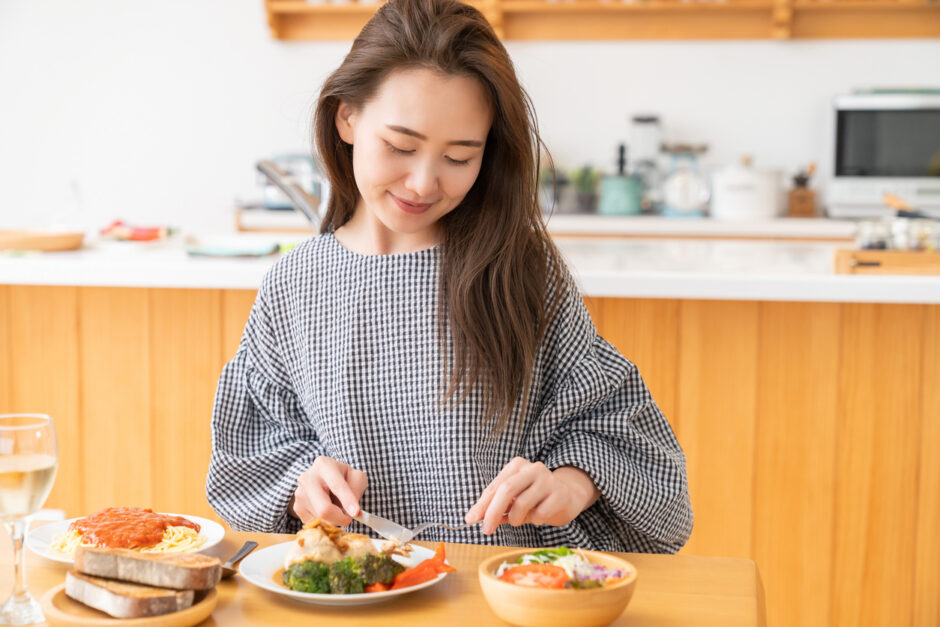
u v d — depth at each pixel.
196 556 0.81
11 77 4.60
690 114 4.23
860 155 3.82
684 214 3.89
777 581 1.96
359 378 1.12
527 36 4.27
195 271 1.95
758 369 1.94
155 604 0.75
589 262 2.31
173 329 2.08
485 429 1.08
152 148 4.56
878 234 2.13
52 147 4.62
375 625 0.78
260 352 1.18
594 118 4.28
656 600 0.84
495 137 1.07
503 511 0.91
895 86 4.10
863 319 1.90
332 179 1.15
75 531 0.94
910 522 1.92
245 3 4.43
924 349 1.89
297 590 0.81
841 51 4.12
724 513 1.97
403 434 1.11
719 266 2.23
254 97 4.47
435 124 0.96
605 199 3.96
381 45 0.97
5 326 2.12
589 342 1.14
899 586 1.93
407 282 1.11
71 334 2.11
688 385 1.96
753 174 3.84
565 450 1.05
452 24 0.97
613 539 1.12
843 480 1.93
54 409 2.13
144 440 2.11
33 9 4.55
